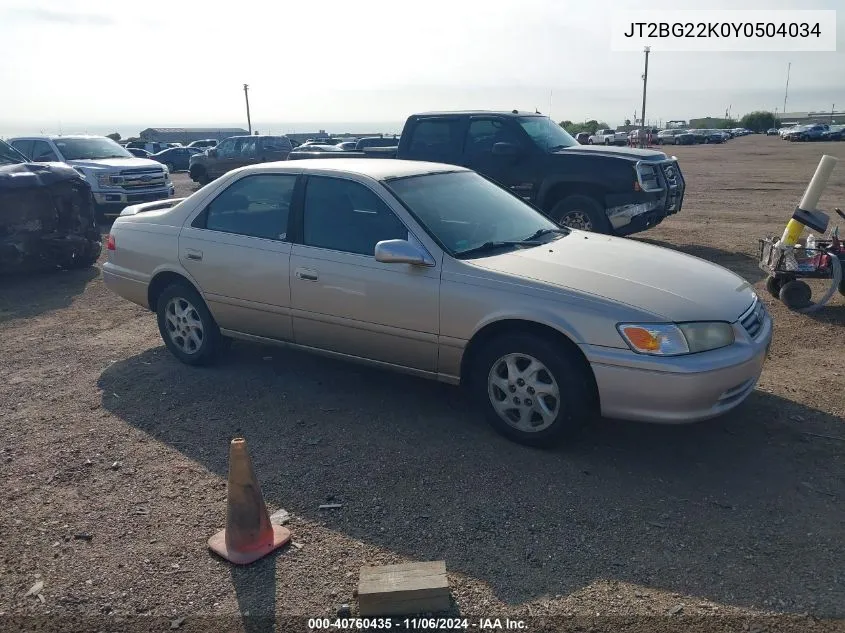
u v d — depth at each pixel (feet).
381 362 16.01
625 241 17.43
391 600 9.71
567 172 32.58
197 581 10.57
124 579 10.64
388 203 15.67
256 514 11.06
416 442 14.66
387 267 15.21
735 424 15.11
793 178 73.15
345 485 13.06
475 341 14.57
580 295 13.35
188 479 13.48
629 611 9.70
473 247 15.38
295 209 16.90
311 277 16.25
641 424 15.24
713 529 11.45
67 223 32.12
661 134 223.51
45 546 11.49
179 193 74.13
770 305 24.40
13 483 13.47
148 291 19.74
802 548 10.90
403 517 12.00
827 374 17.79
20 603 10.19
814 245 24.13
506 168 33.96
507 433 14.46
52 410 16.81
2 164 32.94
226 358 20.04
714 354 12.94
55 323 24.43
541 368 13.71
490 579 10.41
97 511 12.45
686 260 16.02
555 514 11.96
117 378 18.81
